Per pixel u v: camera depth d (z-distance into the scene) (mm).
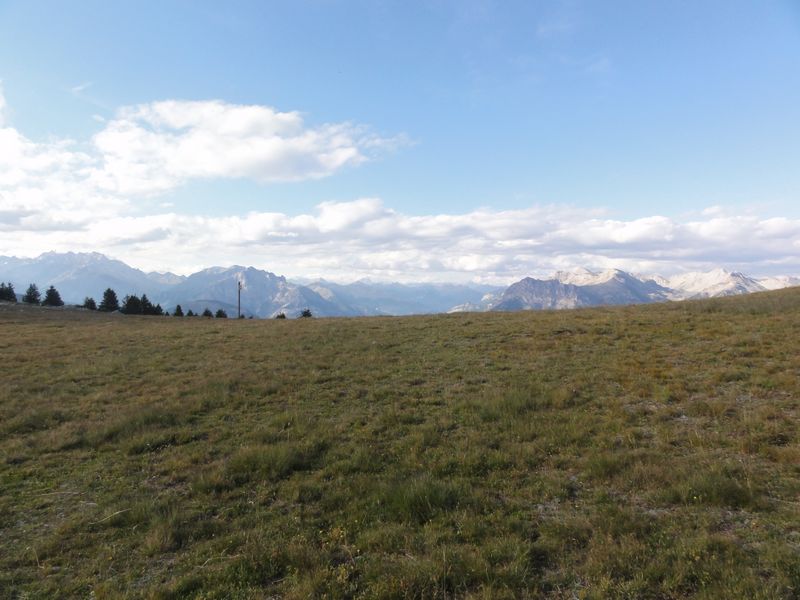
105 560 6324
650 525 6363
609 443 9438
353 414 12555
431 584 5414
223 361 20719
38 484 8961
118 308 85375
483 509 7145
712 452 8766
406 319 35750
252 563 5953
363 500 7586
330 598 5312
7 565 6320
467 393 13969
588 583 5344
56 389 16406
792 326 19516
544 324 26203
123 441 10898
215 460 9781
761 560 5496
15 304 69688
